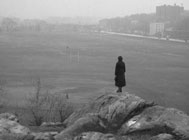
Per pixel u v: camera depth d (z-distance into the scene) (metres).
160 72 103.19
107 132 14.85
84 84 76.62
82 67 107.88
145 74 98.50
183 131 13.25
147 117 14.92
